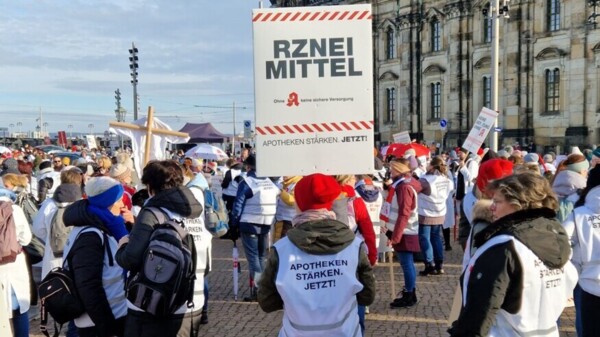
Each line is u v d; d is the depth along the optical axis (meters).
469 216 6.54
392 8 56.19
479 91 49.22
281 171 5.29
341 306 3.71
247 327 8.16
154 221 4.46
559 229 3.51
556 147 43.09
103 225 4.88
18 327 5.98
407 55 54.88
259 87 5.26
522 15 45.34
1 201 5.90
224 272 12.05
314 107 5.27
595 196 5.16
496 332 3.40
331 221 3.79
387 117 58.06
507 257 3.29
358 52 5.25
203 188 8.81
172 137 10.12
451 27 50.50
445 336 7.59
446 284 10.50
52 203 7.59
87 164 11.94
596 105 41.31
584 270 5.12
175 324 4.43
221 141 35.94
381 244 9.38
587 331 5.13
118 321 4.91
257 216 9.24
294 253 3.75
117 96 40.81
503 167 6.02
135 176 11.34
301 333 3.67
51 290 4.73
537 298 3.36
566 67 42.88
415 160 13.74
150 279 4.23
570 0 42.34
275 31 5.23
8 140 70.50
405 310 8.84
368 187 8.93
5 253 5.66
